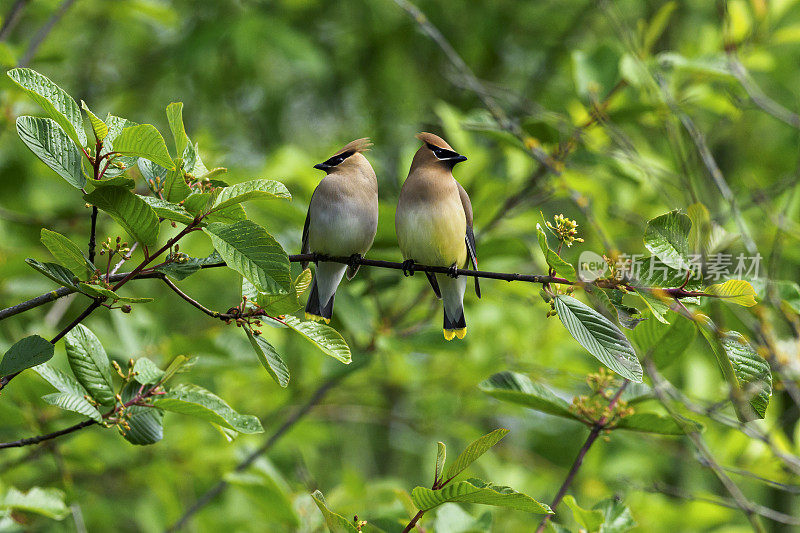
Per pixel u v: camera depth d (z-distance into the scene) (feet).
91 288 14.67
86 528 37.24
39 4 40.70
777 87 50.72
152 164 17.21
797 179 29.17
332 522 15.97
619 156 31.19
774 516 23.98
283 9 54.03
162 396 17.30
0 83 27.40
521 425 49.42
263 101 58.95
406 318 36.63
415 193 23.84
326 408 45.16
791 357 24.09
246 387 39.99
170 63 54.54
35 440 15.98
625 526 20.66
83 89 56.54
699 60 32.60
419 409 43.50
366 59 57.36
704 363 34.73
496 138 32.58
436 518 21.77
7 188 40.91
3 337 33.35
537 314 40.68
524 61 57.88
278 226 37.88
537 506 15.12
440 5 55.16
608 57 34.88
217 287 47.32
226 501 39.88
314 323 16.71
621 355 15.89
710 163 28.40
